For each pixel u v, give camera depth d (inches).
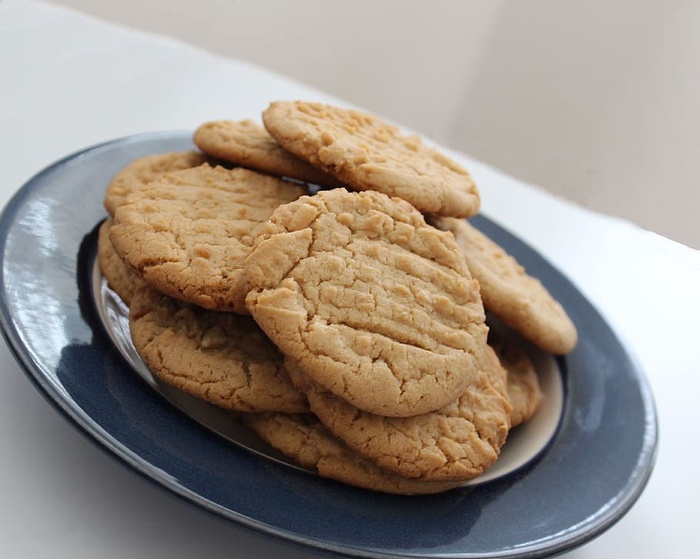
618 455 14.7
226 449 12.4
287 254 12.9
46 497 12.1
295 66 31.5
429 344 13.1
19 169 17.4
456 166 16.0
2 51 21.0
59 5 25.9
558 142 31.4
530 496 13.6
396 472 12.8
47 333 12.8
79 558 11.7
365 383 12.5
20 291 13.2
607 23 29.5
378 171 14.3
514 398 15.1
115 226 13.9
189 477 11.7
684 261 23.2
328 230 13.3
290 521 11.6
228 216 14.3
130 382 12.9
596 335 17.2
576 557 13.7
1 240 13.7
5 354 13.5
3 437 12.5
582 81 30.7
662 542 14.6
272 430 13.1
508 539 12.6
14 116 19.0
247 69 24.8
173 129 20.8
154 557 11.9
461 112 32.6
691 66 29.1
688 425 17.5
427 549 12.0
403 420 13.0
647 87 29.6
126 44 23.5
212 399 13.1
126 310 14.4
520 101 31.5
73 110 20.0
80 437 12.9
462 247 15.4
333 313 12.8
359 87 32.4
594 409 15.8
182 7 28.8
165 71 23.0
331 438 13.1
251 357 13.6
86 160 16.0
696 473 16.4
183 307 13.9
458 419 13.4
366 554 11.5
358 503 12.5
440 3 30.5
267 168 15.2
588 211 24.3
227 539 12.4
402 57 31.8
